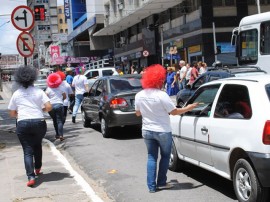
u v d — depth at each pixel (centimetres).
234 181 588
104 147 1105
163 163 676
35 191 709
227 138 596
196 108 707
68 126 1556
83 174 849
